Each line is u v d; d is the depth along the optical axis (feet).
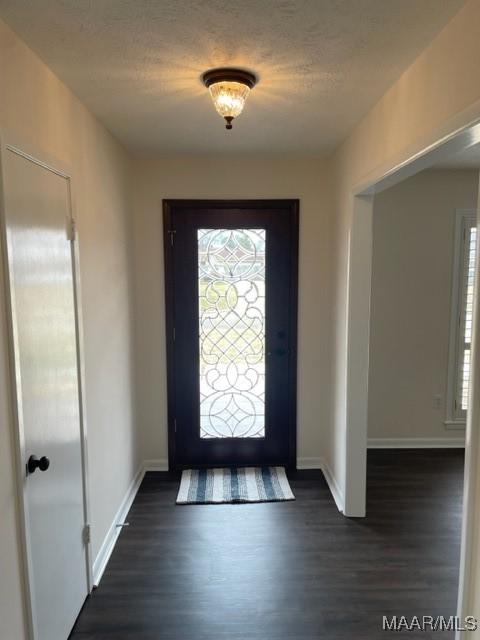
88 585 7.13
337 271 10.27
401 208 12.35
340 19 4.70
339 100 7.09
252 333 11.46
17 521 4.89
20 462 4.89
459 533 8.88
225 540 8.65
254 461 11.85
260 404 11.68
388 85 6.49
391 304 12.60
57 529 5.97
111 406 8.73
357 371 9.22
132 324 10.71
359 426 9.33
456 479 11.18
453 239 12.45
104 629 6.50
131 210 10.71
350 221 9.00
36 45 5.19
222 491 10.51
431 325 12.71
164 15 4.60
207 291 11.30
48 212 5.75
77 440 6.71
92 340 7.54
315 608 6.89
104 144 8.37
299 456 11.86
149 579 7.55
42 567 5.50
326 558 8.09
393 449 13.00
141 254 11.12
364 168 7.97
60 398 6.07
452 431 13.12
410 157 5.83
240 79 6.04
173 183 10.94
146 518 9.45
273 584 7.42
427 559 8.05
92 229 7.60
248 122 8.21
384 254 12.44
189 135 9.02
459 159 11.03
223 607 6.91
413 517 9.46
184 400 11.60
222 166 10.91
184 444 11.75
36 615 5.30
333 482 10.65
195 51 5.43
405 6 4.45
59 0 4.29
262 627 6.53
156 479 11.25
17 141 4.90
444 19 4.70
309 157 10.91
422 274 12.54
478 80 4.22
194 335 11.41
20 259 4.96
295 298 11.31
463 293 12.62
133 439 10.71
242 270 11.28
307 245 11.21
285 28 4.89
